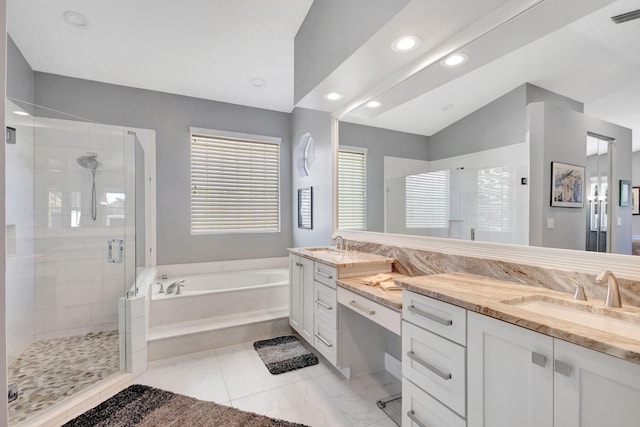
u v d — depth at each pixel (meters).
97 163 2.92
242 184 4.03
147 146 3.49
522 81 1.51
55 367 2.27
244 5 2.41
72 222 2.84
